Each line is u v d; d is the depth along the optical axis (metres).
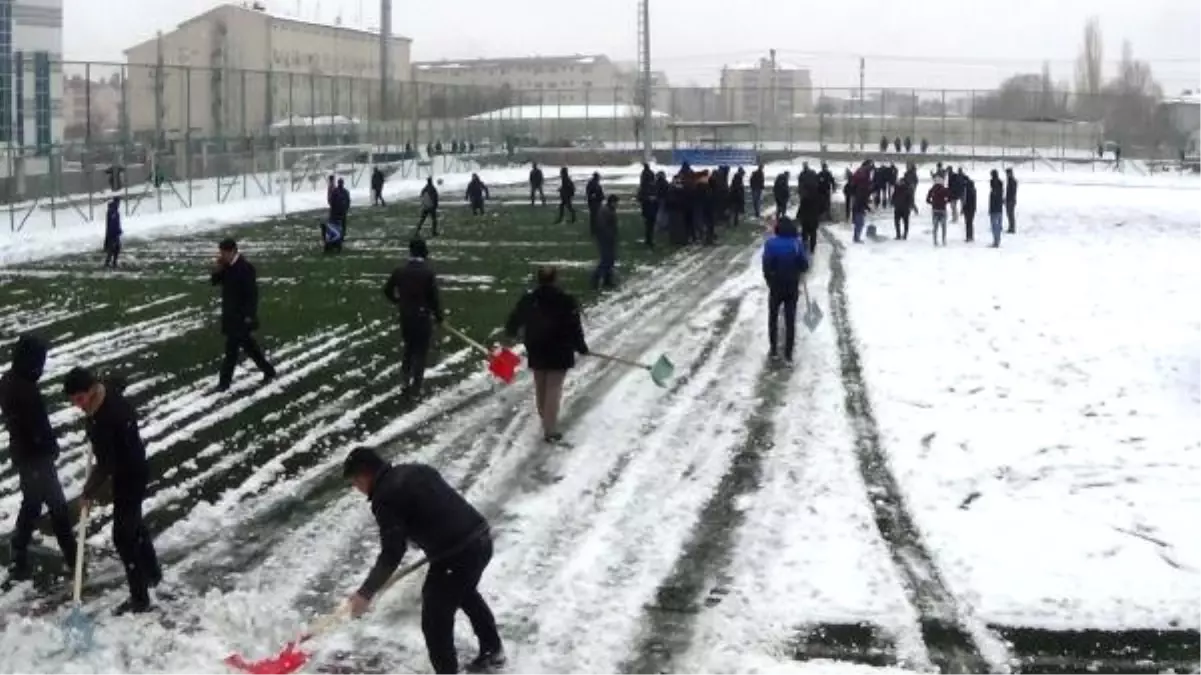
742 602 7.96
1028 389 13.42
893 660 7.14
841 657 7.18
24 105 47.03
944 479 10.29
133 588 7.85
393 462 10.96
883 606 7.86
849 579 8.29
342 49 106.81
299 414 12.62
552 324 11.41
